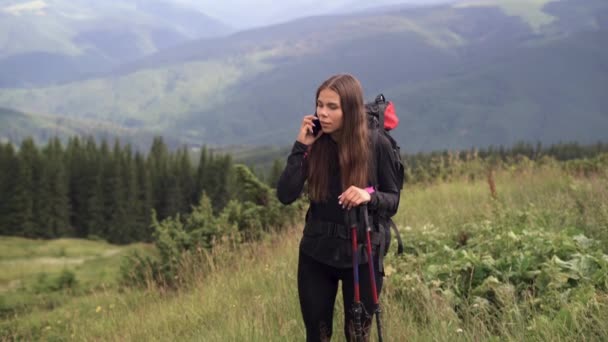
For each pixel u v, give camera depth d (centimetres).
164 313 764
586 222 736
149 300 965
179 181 11412
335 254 365
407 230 781
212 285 795
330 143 370
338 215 367
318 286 375
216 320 641
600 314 404
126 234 10881
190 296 816
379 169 369
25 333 990
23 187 10106
